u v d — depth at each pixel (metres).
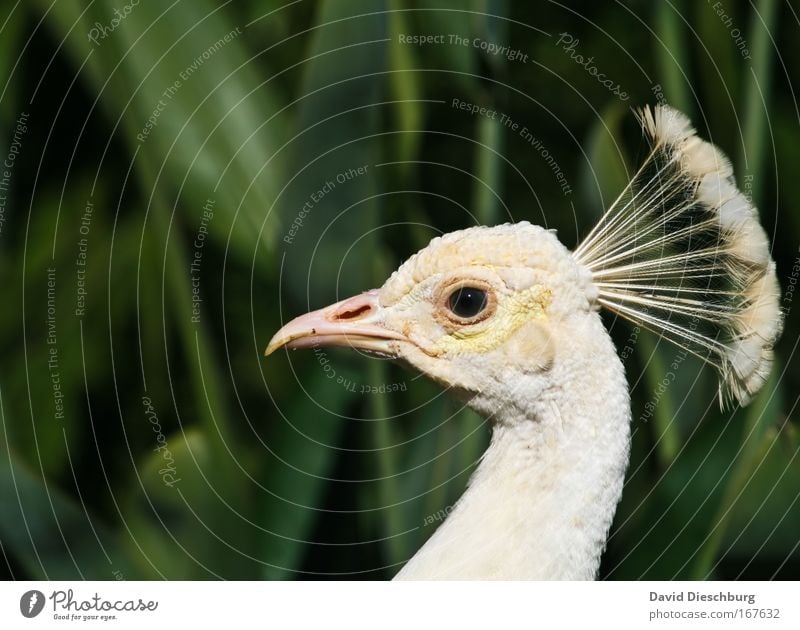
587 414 5.47
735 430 6.80
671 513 6.91
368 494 7.62
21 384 9.09
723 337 5.86
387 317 5.88
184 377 9.48
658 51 8.62
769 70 7.70
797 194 8.99
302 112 6.84
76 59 8.16
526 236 5.72
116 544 7.38
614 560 7.55
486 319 5.67
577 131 10.02
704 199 5.98
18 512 7.18
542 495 5.41
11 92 9.02
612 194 7.66
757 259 5.82
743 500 7.21
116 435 9.38
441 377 5.77
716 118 8.28
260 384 9.09
